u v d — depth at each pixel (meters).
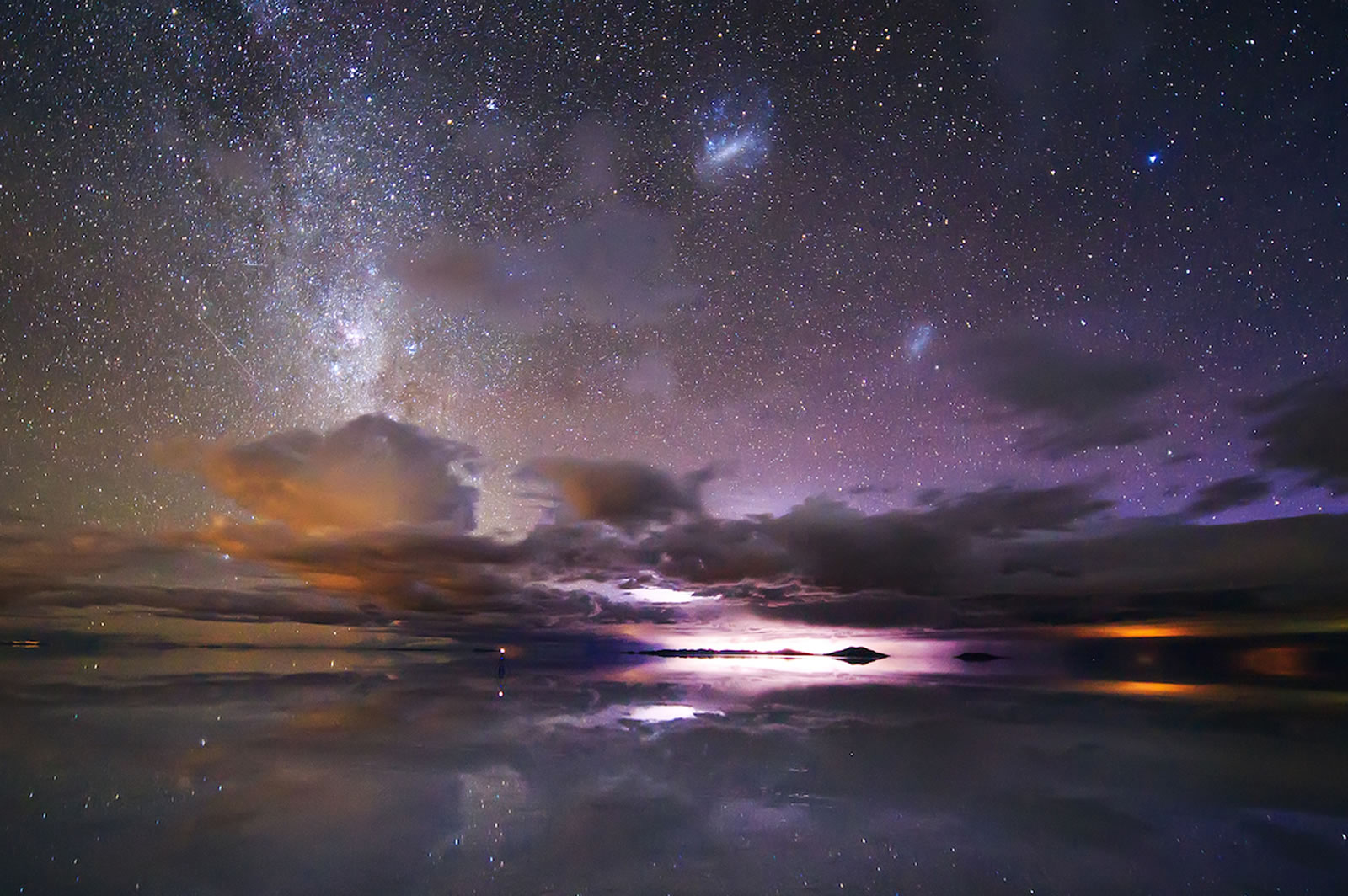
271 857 3.76
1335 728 8.65
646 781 5.61
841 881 3.62
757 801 5.07
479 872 3.63
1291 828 4.54
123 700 9.70
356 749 6.61
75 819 4.34
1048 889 3.55
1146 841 4.26
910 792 5.36
